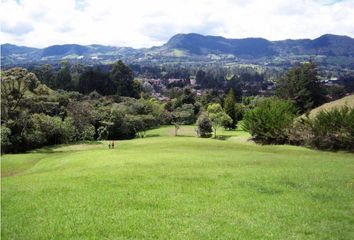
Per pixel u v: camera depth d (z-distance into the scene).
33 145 92.88
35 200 24.69
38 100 104.19
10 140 86.94
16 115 91.56
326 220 19.67
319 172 32.47
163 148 64.12
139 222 19.30
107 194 25.30
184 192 25.53
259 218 19.89
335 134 69.00
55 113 117.12
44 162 57.69
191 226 18.59
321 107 89.75
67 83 188.50
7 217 21.34
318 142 71.75
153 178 30.27
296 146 74.12
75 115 117.81
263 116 82.94
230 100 153.00
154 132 140.75
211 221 19.42
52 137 102.94
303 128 76.25
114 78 195.12
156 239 17.06
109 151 58.03
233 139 98.88
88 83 188.00
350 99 88.69
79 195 25.38
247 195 24.59
